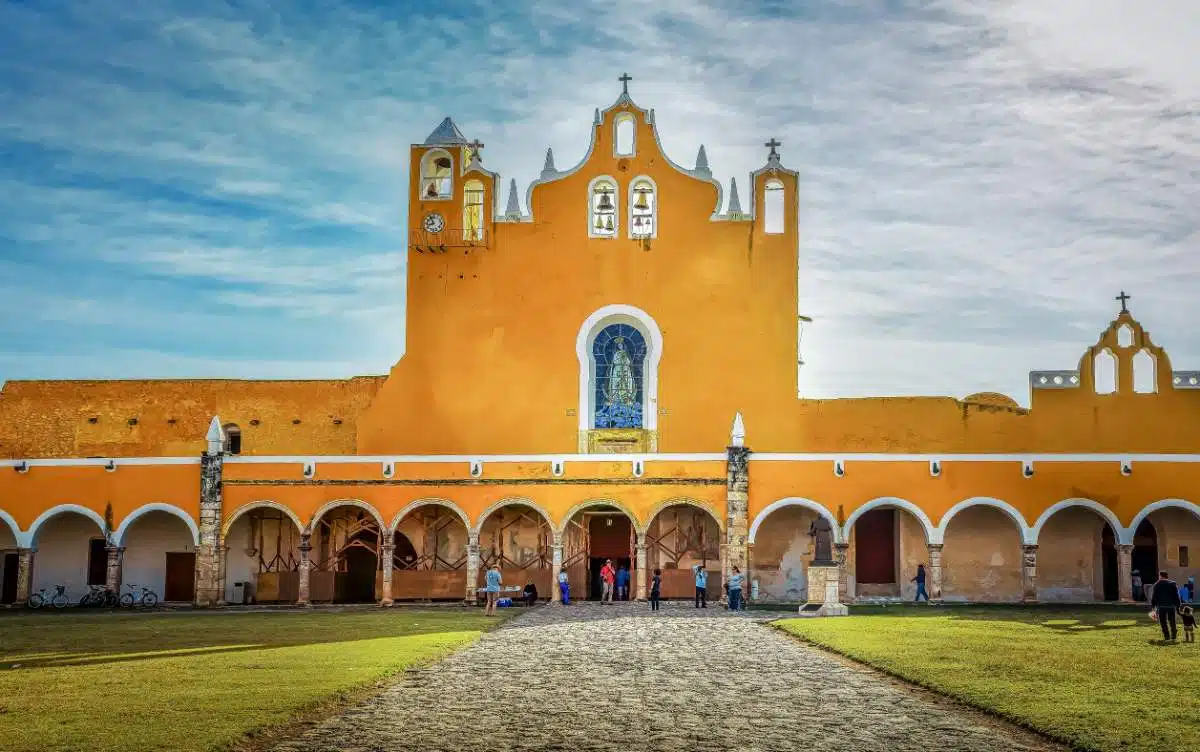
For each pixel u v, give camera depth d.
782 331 55.44
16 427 60.78
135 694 23.75
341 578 55.81
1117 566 53.16
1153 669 27.05
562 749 19.16
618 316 56.12
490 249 56.78
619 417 55.56
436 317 56.56
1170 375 52.16
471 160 58.41
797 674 27.09
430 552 55.38
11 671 27.70
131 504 54.62
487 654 30.95
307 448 60.25
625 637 35.34
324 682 25.23
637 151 57.03
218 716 21.23
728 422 55.00
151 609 52.12
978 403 52.88
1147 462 51.62
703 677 26.61
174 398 60.84
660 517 55.19
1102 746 19.00
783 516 54.84
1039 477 51.84
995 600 53.81
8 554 59.25
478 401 55.94
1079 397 52.31
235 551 56.81
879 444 53.56
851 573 54.44
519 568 54.97
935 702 23.36
